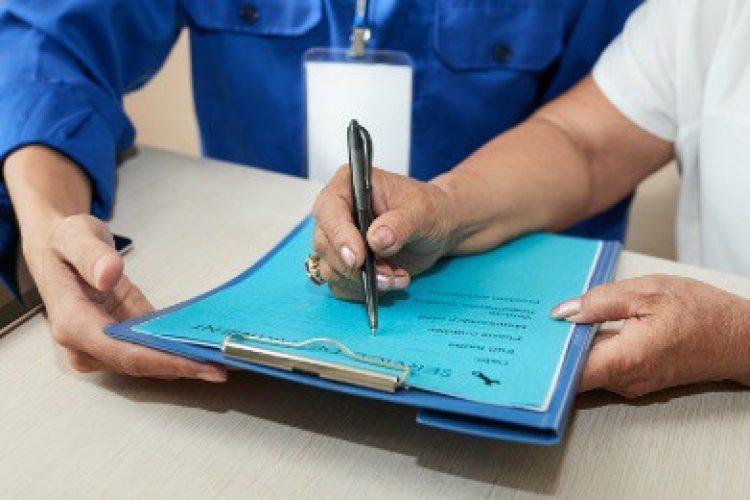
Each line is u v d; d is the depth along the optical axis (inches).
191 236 27.8
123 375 20.6
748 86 31.3
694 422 19.4
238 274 25.0
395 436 18.6
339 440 18.5
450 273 24.0
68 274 21.0
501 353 18.5
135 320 19.9
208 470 17.6
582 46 39.7
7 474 17.4
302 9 38.7
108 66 34.1
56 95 29.4
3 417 19.1
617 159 34.1
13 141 27.4
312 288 22.2
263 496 16.9
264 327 19.6
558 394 16.5
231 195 30.9
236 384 20.3
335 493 17.0
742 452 18.5
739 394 20.4
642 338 19.0
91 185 28.5
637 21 35.1
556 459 18.1
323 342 18.6
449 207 23.5
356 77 30.2
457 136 41.2
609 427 19.1
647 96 33.7
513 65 39.1
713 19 32.2
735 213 32.1
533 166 29.4
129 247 26.7
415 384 16.7
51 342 22.0
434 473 17.6
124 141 33.2
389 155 31.1
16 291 24.0
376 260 20.9
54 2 31.7
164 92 72.6
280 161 43.6
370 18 37.4
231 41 40.7
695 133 33.9
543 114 34.2
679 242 36.5
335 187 21.7
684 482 17.6
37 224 23.9
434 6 37.4
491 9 37.6
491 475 17.6
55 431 18.7
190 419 19.1
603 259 25.3
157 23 37.1
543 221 28.7
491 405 15.9
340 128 30.9
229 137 44.5
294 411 19.4
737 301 20.2
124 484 17.2
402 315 20.7
